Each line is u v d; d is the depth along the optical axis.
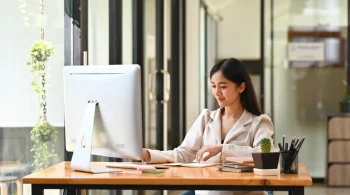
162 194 6.89
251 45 9.55
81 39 4.86
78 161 3.53
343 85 9.61
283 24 9.58
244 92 4.11
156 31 6.86
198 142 4.20
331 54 9.60
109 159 5.68
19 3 4.70
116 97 3.49
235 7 9.50
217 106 9.22
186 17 8.93
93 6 5.20
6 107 4.64
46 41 4.79
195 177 3.24
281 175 3.34
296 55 9.59
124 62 6.02
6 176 4.62
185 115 8.70
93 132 3.61
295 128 9.65
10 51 4.67
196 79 8.92
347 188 9.24
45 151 4.78
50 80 4.80
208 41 9.38
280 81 9.62
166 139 7.00
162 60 6.91
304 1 9.58
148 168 3.54
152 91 6.82
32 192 3.29
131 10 6.30
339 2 9.58
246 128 4.05
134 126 3.47
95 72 3.56
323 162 9.62
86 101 3.59
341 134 9.39
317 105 9.63
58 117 4.82
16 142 4.67
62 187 3.29
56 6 4.82
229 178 3.20
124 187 3.25
